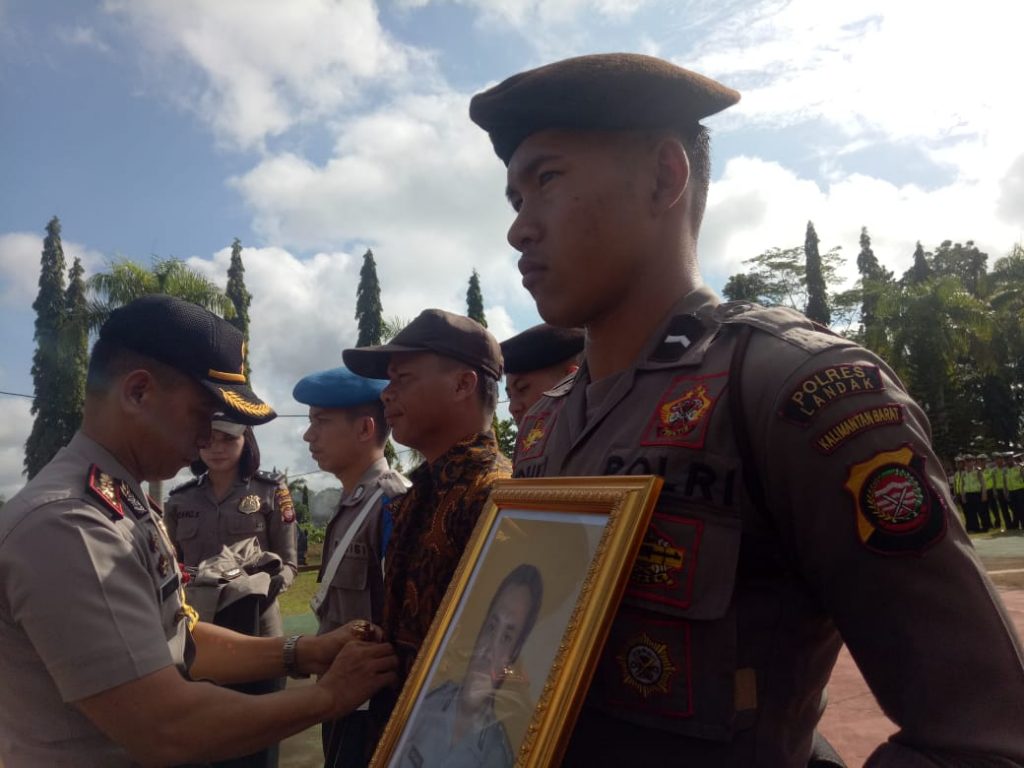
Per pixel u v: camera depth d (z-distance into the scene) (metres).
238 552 4.09
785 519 1.06
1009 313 34.19
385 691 2.23
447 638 1.45
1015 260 38.88
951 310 29.22
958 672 0.89
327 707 1.95
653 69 1.24
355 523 3.16
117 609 1.73
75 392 35.41
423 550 2.22
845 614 0.99
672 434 1.16
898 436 0.98
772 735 1.07
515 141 1.37
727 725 1.04
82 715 1.78
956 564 0.93
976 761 0.85
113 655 1.69
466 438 2.38
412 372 2.61
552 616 1.18
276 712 1.85
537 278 1.32
